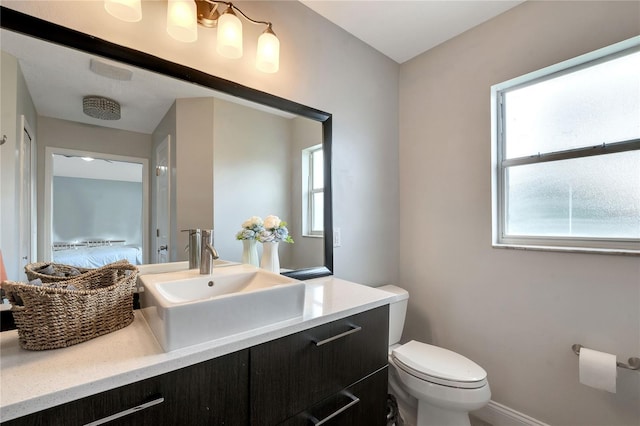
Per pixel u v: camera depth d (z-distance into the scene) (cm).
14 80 90
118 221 110
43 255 95
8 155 89
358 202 187
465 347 181
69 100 99
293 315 98
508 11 163
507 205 173
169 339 73
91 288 92
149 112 115
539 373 152
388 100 207
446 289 190
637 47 131
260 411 86
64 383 60
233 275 116
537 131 162
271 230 145
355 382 112
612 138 138
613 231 138
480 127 174
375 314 121
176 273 117
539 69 152
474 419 173
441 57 193
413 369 141
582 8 139
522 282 158
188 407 73
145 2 108
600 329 134
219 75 127
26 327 73
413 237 209
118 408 64
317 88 164
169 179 121
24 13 88
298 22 155
